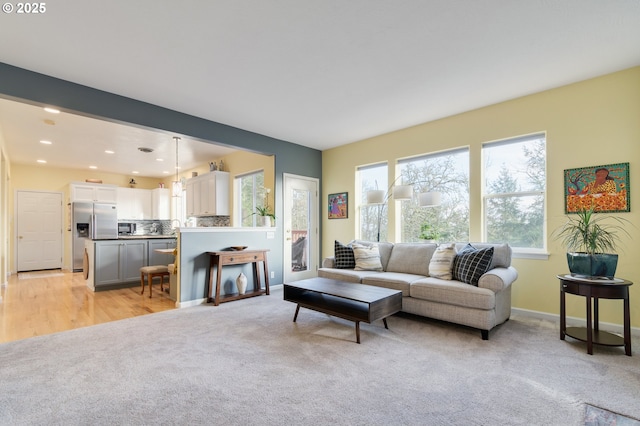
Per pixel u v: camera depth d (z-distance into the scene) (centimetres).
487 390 194
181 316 353
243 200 612
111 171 804
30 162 690
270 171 532
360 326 316
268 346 264
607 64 285
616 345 244
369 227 520
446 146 418
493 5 205
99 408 176
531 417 167
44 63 278
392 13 213
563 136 328
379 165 509
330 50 260
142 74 299
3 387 198
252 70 293
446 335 290
